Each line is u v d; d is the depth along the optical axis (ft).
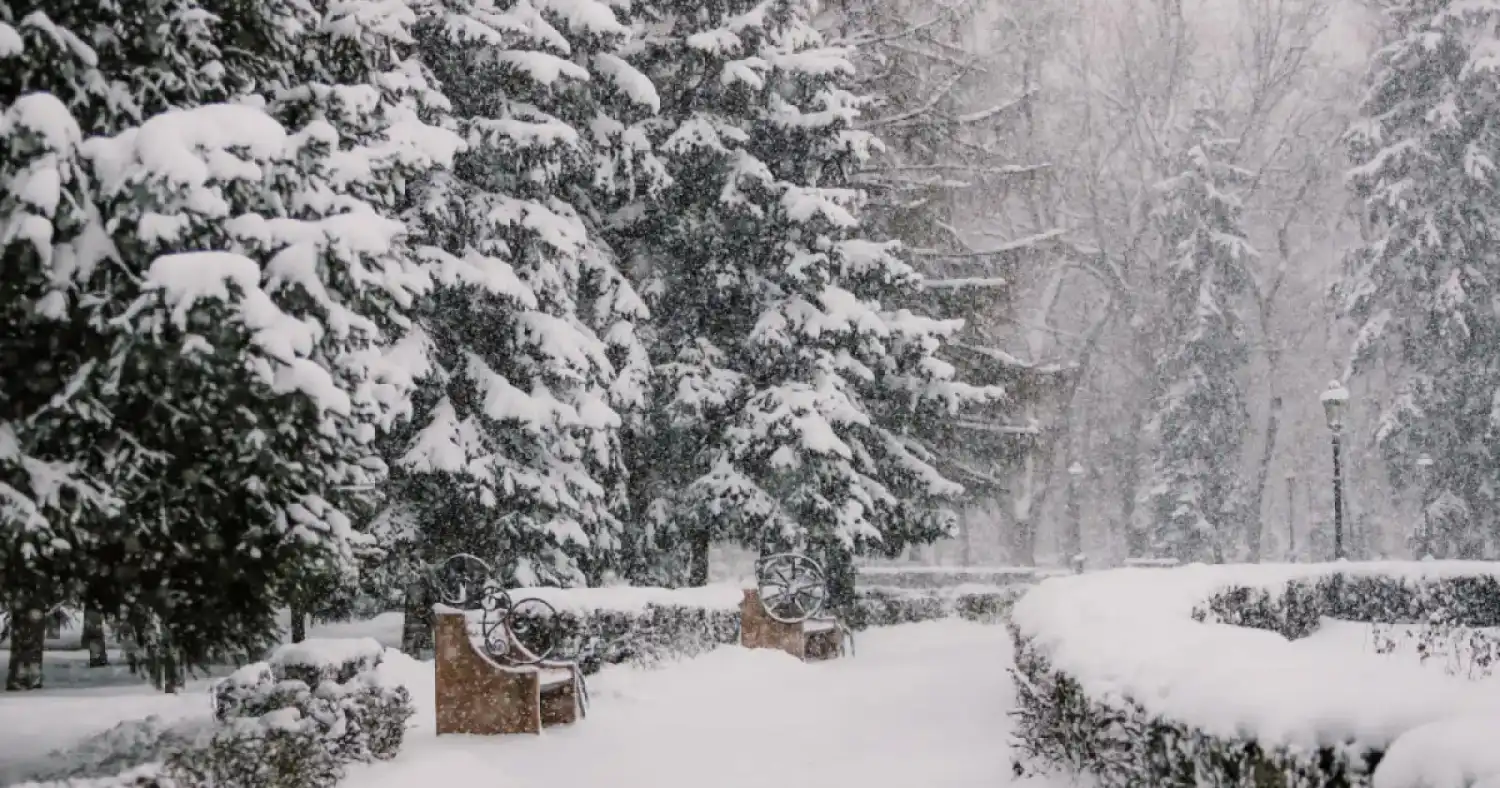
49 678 55.47
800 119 73.10
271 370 22.82
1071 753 23.54
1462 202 121.39
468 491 55.57
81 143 22.07
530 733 33.45
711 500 70.85
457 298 57.31
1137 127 159.63
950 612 85.30
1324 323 173.47
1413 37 125.59
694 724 35.55
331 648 29.58
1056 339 165.27
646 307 69.92
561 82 61.00
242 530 25.16
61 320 22.27
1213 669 18.10
